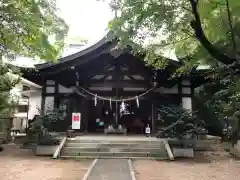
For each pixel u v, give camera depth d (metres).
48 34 6.44
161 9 4.85
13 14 5.27
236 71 4.14
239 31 4.28
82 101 17.17
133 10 5.14
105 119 21.23
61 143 13.12
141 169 9.40
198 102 15.96
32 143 14.62
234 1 4.07
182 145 12.88
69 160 11.38
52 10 6.25
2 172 8.72
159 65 7.90
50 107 15.00
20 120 22.47
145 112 21.33
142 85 16.92
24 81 16.94
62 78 16.94
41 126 12.94
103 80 17.00
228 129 10.70
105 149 12.77
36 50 6.50
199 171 9.12
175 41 5.96
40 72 15.73
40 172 8.76
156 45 6.32
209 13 4.52
